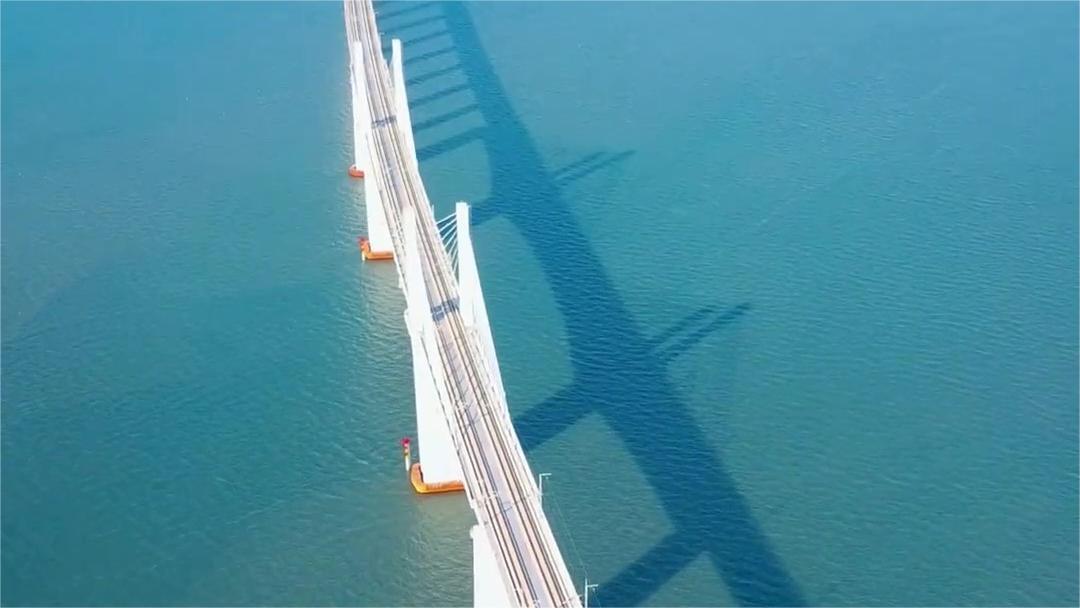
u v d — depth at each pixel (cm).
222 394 11725
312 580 9594
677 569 9569
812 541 9875
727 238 14350
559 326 12694
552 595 8062
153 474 10706
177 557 9812
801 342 12431
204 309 13088
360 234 14575
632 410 11412
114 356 12312
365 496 10431
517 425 11206
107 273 13800
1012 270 13688
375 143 14788
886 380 11862
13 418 11419
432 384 10044
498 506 8800
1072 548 9844
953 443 11019
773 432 11125
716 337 12500
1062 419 11331
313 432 11206
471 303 10712
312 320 12875
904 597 9350
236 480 10625
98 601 9381
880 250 14075
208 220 14925
